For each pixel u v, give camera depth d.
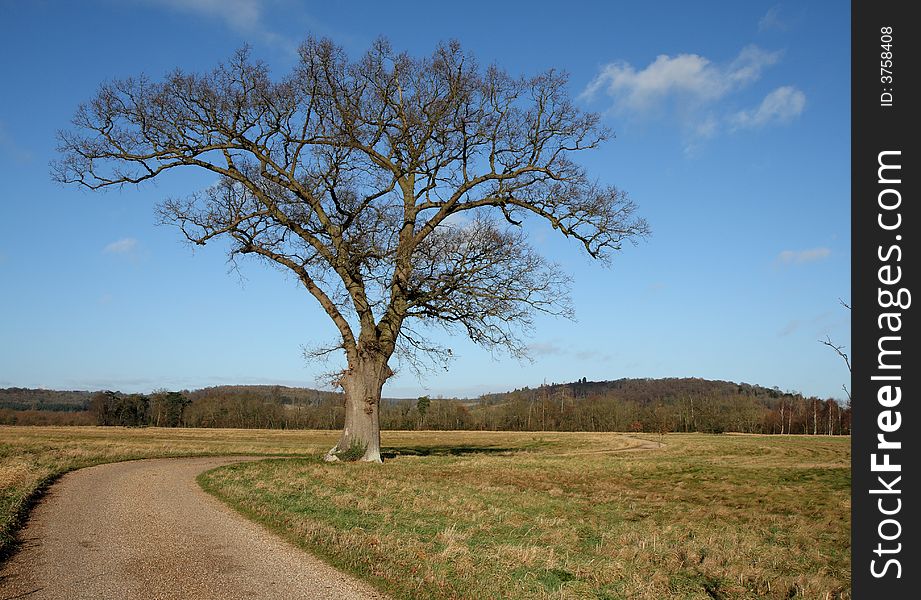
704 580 9.93
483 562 9.94
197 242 27.31
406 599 8.19
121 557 10.00
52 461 25.56
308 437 72.69
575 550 11.41
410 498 16.92
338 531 11.83
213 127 27.11
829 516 18.00
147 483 19.25
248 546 10.76
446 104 26.77
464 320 28.80
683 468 34.81
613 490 23.53
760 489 25.48
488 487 20.88
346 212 27.88
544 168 27.95
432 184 28.66
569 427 118.69
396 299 28.31
